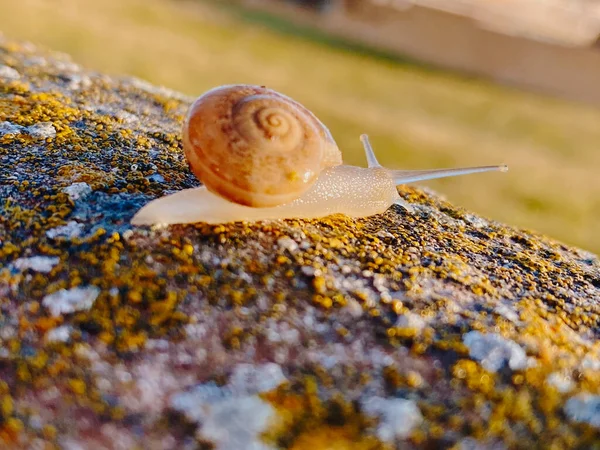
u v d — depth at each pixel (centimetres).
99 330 6
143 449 6
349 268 7
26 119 9
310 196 8
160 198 7
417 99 36
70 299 7
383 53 45
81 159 8
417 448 6
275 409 6
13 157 8
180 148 9
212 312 7
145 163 8
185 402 6
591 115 41
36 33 29
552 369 6
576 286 8
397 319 7
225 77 30
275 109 7
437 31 46
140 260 7
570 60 44
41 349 6
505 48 45
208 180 7
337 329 7
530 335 7
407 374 6
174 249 7
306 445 6
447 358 7
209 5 47
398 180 9
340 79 36
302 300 7
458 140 29
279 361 6
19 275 7
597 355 7
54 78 11
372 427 6
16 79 10
